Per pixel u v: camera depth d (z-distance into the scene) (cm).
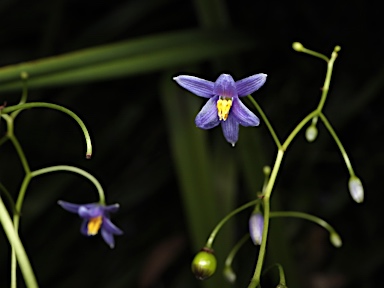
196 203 30
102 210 22
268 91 40
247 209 38
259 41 34
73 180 40
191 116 31
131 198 40
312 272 36
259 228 21
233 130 20
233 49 33
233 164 33
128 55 29
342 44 39
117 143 40
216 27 33
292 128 38
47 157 41
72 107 41
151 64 30
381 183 38
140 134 42
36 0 41
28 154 41
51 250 40
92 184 41
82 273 40
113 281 39
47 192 39
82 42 38
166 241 39
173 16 41
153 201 42
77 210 22
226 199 32
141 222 41
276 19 40
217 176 32
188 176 30
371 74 38
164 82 32
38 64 27
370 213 38
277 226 30
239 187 38
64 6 41
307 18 39
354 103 36
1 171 41
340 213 38
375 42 38
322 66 39
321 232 37
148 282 38
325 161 38
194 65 33
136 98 42
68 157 41
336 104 38
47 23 40
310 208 37
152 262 38
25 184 22
